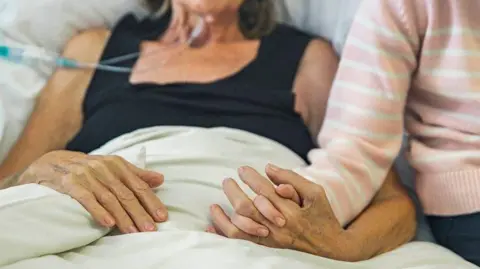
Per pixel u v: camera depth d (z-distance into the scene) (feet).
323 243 3.80
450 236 4.35
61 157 4.13
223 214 3.77
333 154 4.29
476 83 4.13
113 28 5.49
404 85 4.38
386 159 4.34
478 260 4.22
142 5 5.66
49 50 5.45
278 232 3.67
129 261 3.32
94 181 3.74
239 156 4.36
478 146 4.20
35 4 5.35
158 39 5.43
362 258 3.97
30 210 3.34
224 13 5.21
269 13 5.48
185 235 3.49
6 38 5.27
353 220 4.20
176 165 4.20
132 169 3.87
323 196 3.78
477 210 4.15
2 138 4.83
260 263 3.32
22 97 5.09
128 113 4.86
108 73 5.22
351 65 4.50
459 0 4.10
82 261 3.34
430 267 3.83
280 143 4.83
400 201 4.46
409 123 4.59
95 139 4.80
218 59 5.19
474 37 4.15
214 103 4.91
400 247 4.25
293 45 5.30
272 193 3.75
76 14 5.51
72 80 5.28
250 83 5.05
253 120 4.88
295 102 5.02
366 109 4.36
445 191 4.27
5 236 3.19
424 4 4.22
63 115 5.17
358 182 4.23
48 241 3.31
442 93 4.28
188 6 5.13
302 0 5.52
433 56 4.28
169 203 3.85
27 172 4.03
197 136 4.40
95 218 3.54
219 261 3.30
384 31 4.35
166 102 4.91
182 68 5.13
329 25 5.44
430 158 4.33
